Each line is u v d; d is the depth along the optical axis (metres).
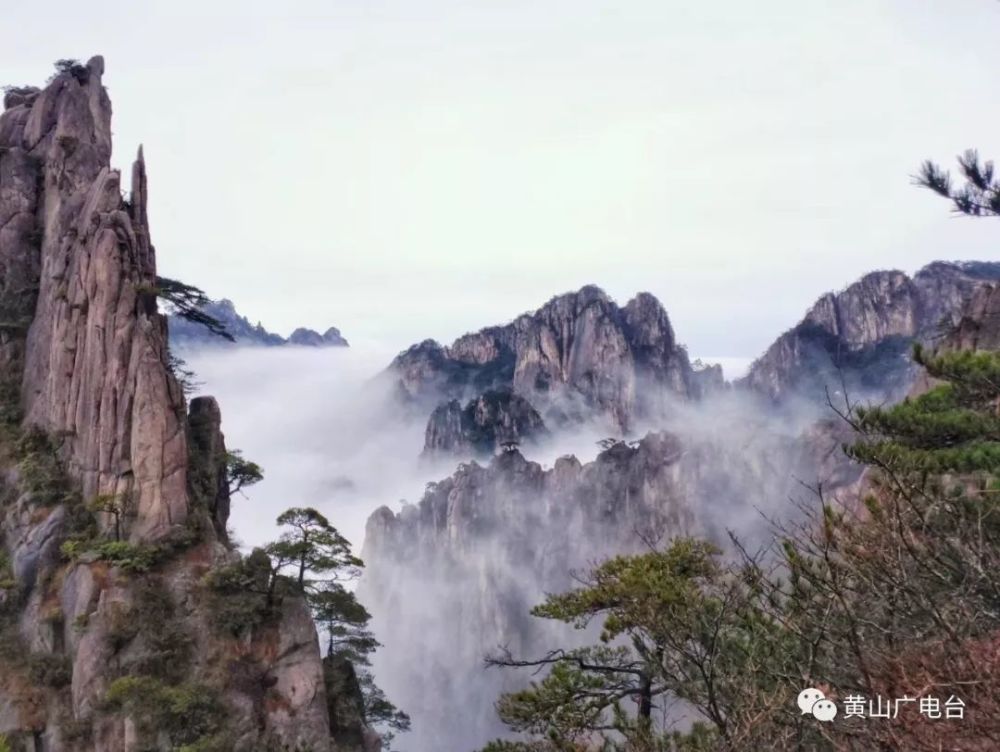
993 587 12.11
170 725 45.34
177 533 54.34
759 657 15.01
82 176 74.31
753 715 13.52
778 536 16.20
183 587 51.84
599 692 21.02
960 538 13.37
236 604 50.78
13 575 56.12
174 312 67.56
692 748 16.80
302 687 49.69
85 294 62.69
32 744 48.09
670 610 17.50
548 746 20.95
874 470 17.48
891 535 13.38
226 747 44.88
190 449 61.38
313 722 48.97
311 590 56.09
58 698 49.28
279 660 50.19
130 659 48.50
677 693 17.14
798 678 13.17
